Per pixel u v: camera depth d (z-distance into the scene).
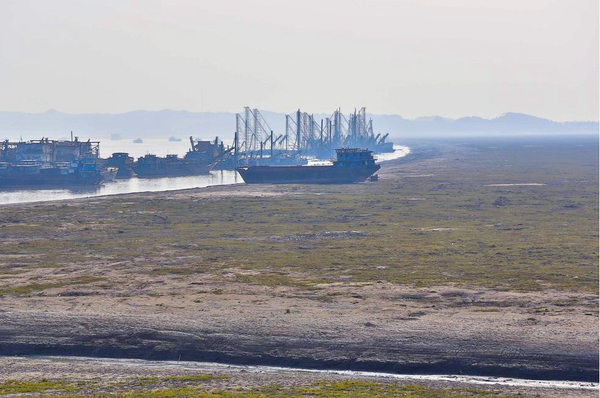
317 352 188.88
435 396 156.00
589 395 157.88
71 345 198.88
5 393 157.00
